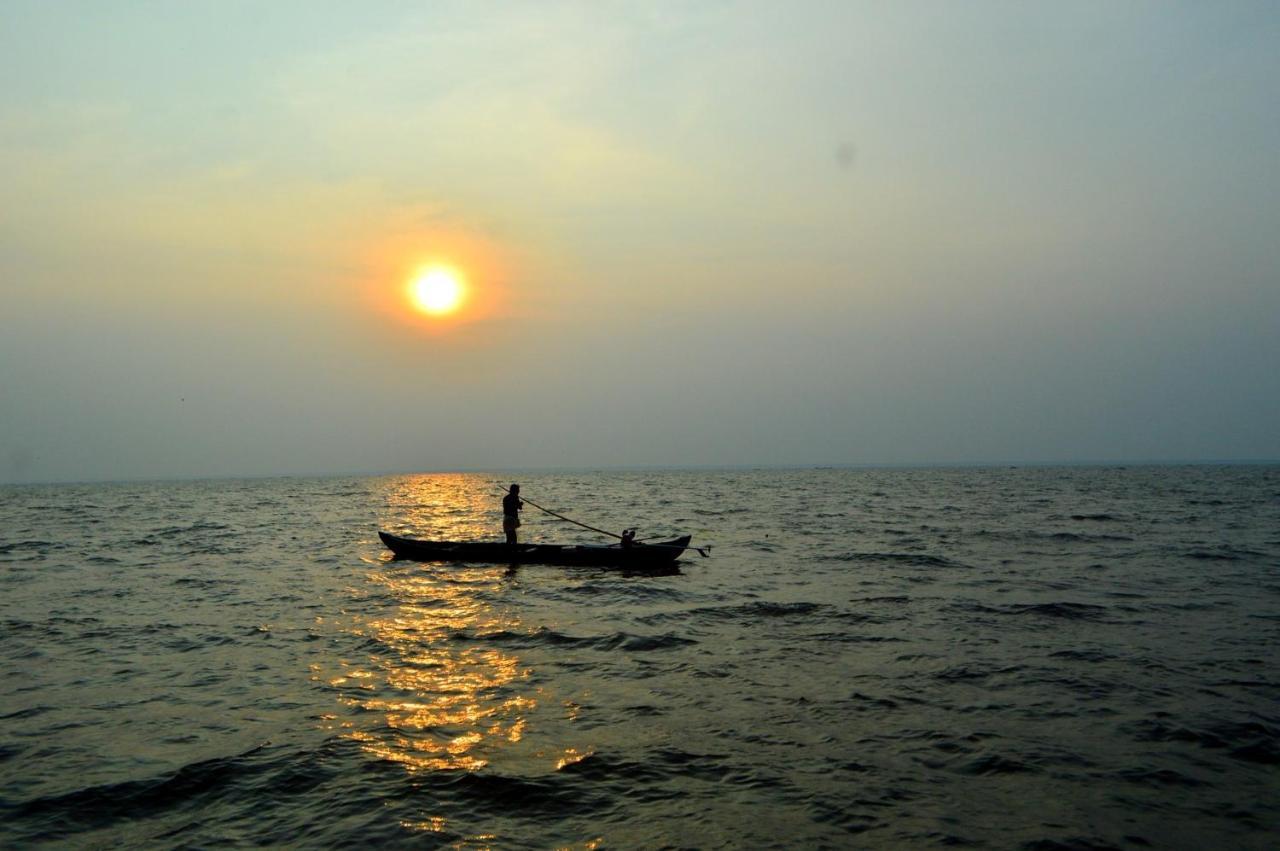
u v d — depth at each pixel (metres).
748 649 14.61
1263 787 8.52
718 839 7.44
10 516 57.56
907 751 9.55
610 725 10.50
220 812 8.08
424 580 23.25
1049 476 147.88
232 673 13.15
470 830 7.64
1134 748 9.59
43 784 8.74
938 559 26.89
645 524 44.28
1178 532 35.78
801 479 152.88
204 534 40.31
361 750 9.62
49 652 14.66
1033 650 14.31
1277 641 14.83
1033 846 7.30
